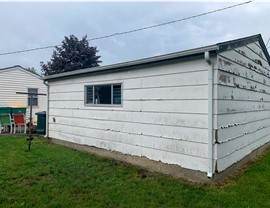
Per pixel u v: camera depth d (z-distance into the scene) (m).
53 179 4.39
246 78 5.68
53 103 8.70
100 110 6.56
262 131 7.44
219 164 4.19
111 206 3.31
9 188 3.91
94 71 6.62
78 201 3.46
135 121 5.53
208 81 4.12
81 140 7.26
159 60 4.83
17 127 11.74
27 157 6.08
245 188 3.99
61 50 22.44
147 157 5.23
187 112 4.48
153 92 5.11
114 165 5.44
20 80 13.88
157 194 3.73
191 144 4.41
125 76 5.78
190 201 3.49
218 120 4.12
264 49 7.20
